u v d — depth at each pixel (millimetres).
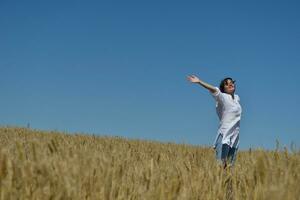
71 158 4656
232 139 9633
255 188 4652
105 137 19016
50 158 4812
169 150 13016
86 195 4469
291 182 4156
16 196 4320
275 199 3662
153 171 5070
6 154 4488
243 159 7020
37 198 4285
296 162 5074
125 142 17516
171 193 4586
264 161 4742
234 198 5188
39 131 19062
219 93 9438
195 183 5066
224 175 5750
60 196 4191
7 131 18578
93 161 4758
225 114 9617
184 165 6180
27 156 5391
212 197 5043
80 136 17594
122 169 5062
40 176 4430
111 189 4535
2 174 4418
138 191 4723
